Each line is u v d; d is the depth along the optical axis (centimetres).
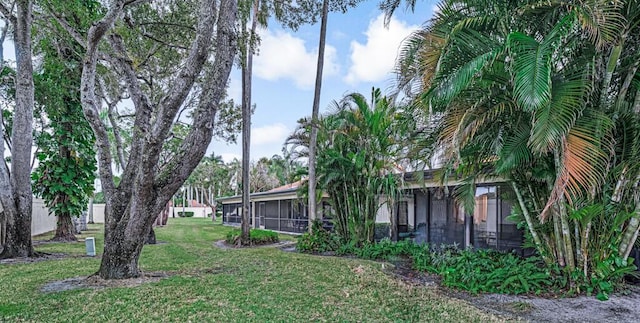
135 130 727
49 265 827
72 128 1319
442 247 939
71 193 1361
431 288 626
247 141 1439
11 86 1252
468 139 557
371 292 591
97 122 706
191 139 672
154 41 1079
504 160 576
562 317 474
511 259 696
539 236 661
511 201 744
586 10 442
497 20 539
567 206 572
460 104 552
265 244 1437
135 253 686
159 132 631
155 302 517
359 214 1101
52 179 1338
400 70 584
